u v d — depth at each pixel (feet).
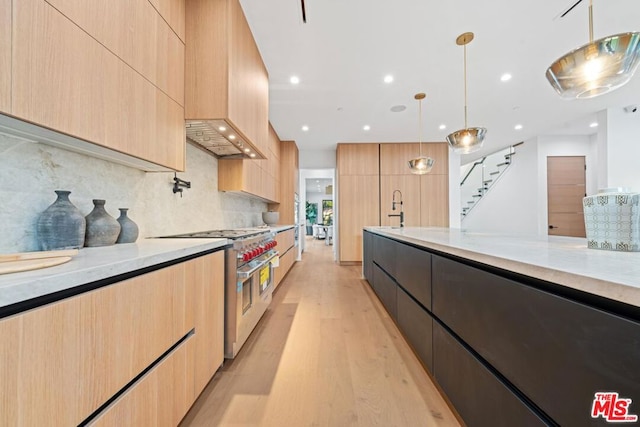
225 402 4.91
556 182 19.07
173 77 5.48
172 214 7.30
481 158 24.91
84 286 2.55
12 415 1.91
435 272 5.16
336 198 21.57
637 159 13.89
